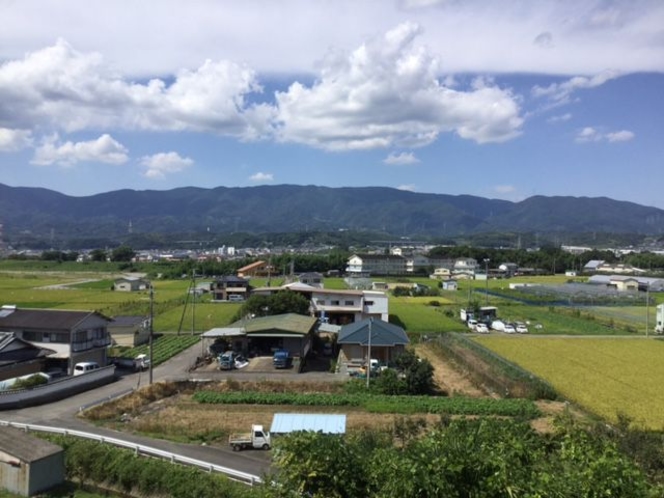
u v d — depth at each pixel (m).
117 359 43.78
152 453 22.55
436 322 65.94
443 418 22.56
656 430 26.91
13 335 38.88
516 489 9.95
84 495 19.88
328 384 37.12
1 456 20.05
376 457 11.88
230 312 71.38
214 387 36.94
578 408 31.78
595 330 63.16
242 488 18.77
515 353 48.00
